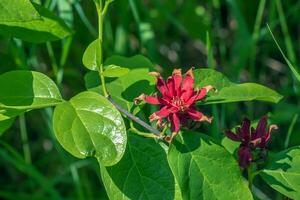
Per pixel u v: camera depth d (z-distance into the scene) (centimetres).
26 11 65
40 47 125
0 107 65
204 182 64
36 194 115
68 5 109
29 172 106
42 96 67
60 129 62
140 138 67
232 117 119
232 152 74
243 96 70
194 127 66
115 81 72
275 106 123
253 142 67
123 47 117
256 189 110
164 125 65
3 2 65
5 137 126
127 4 116
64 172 113
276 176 69
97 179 121
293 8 125
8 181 124
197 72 71
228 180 64
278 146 118
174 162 64
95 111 63
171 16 121
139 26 112
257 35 119
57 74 109
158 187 65
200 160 65
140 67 75
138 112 73
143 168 66
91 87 72
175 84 64
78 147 61
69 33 76
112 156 61
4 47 122
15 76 67
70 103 64
